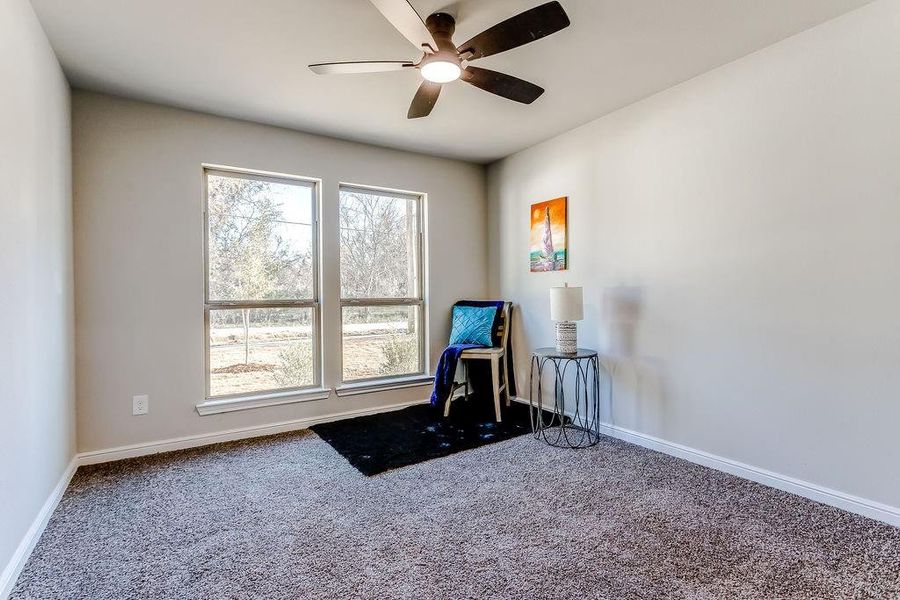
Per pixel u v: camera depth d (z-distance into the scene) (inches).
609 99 115.4
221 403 123.3
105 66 95.7
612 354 125.3
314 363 141.0
